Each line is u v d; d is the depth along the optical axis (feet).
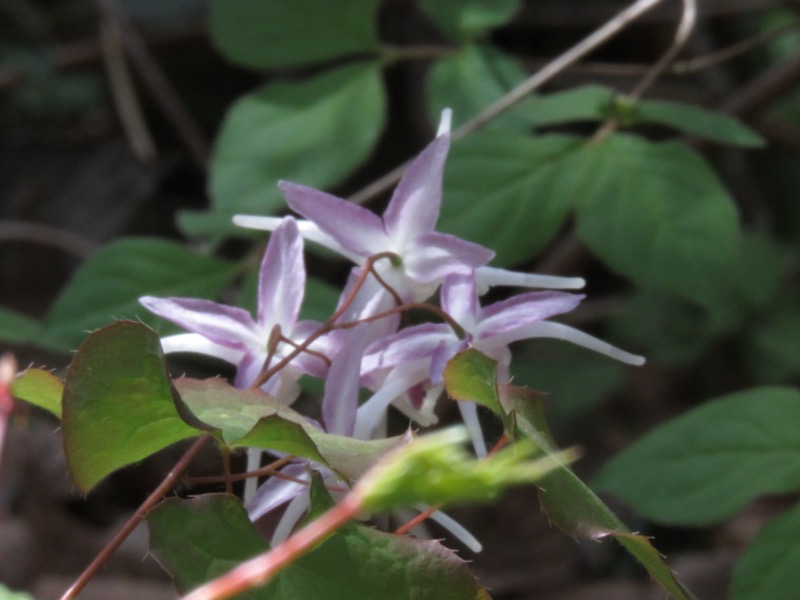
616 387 2.05
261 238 1.17
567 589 1.73
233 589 0.59
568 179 1.10
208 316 0.85
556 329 0.84
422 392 0.85
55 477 1.78
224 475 0.78
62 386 0.78
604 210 1.10
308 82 1.22
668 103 1.13
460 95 1.20
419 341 0.84
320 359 0.85
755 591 0.97
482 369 0.76
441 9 1.23
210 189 1.20
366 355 0.84
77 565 1.66
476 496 0.51
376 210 2.25
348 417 0.82
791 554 0.97
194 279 1.15
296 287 0.85
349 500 0.57
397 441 0.76
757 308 2.15
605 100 1.13
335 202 0.85
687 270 1.08
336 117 1.20
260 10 1.23
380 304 0.86
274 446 0.76
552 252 2.01
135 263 1.14
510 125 1.19
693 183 1.10
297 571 0.76
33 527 1.70
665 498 1.00
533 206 1.10
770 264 2.18
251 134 1.21
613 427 2.12
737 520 1.85
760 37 1.20
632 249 1.09
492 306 0.84
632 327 2.18
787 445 1.00
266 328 0.85
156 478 1.82
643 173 1.10
